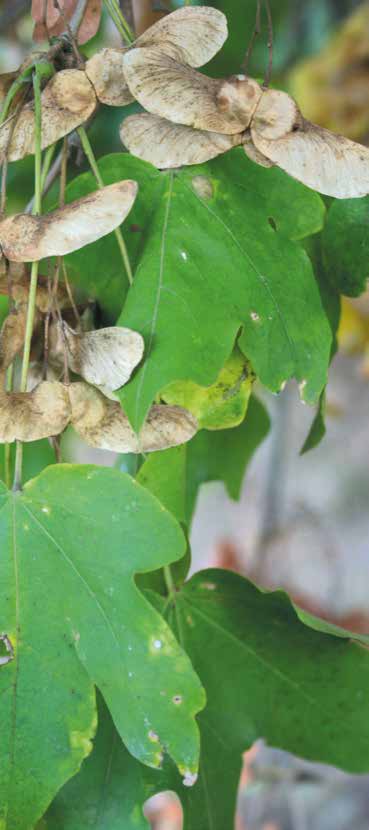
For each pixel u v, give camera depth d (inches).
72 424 17.2
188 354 17.5
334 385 68.5
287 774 42.5
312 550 51.9
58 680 17.2
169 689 17.0
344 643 19.4
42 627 17.2
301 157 17.0
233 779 19.7
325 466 68.9
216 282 17.9
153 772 18.9
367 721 19.5
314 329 18.2
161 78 17.2
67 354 17.3
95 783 18.8
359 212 19.3
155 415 17.4
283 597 19.0
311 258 19.6
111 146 22.7
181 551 17.1
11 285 18.1
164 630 17.0
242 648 19.6
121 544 17.1
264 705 19.7
